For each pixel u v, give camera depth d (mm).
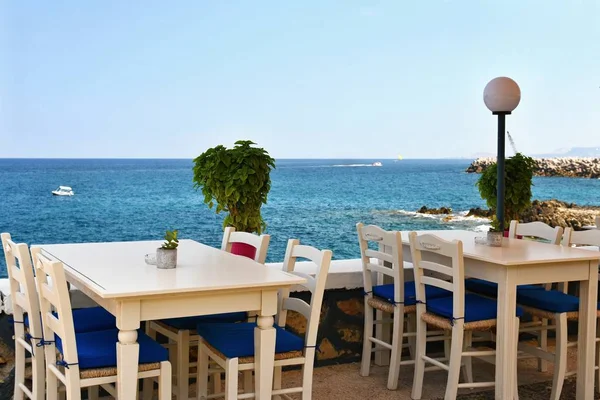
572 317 3822
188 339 3436
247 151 4398
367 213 39594
